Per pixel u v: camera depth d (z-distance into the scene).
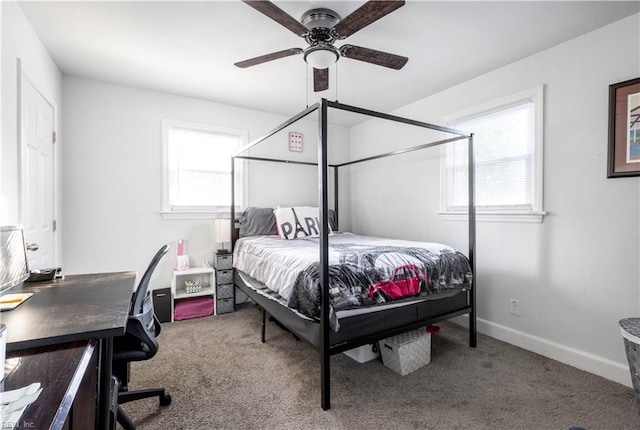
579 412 1.65
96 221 2.93
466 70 2.68
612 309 2.00
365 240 3.01
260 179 3.86
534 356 2.30
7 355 0.85
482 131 2.81
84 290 1.49
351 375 2.04
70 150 2.81
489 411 1.66
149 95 3.17
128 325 1.45
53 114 2.49
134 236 3.11
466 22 1.98
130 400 1.63
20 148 1.79
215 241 3.55
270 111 3.84
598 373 2.04
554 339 2.28
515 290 2.52
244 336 2.71
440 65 2.58
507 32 2.09
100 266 2.95
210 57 2.45
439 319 2.22
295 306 1.86
